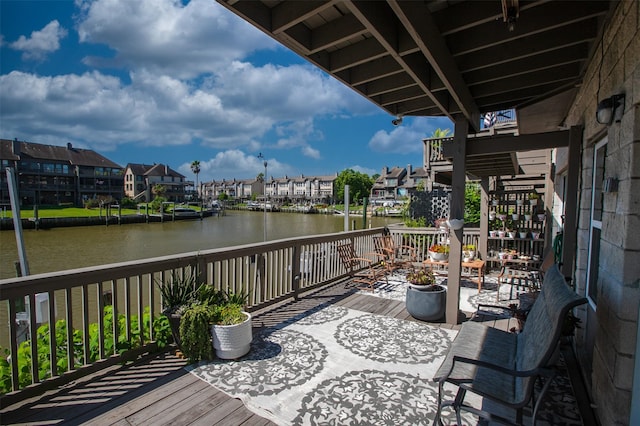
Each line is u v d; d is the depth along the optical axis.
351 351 3.10
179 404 2.27
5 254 18.62
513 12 1.88
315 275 5.33
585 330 2.83
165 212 48.31
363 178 75.75
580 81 3.23
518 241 6.99
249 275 4.07
